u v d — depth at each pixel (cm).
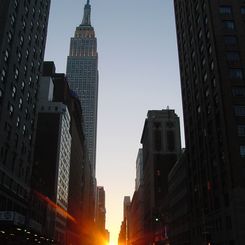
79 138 18262
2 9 5766
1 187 5434
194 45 8612
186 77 9556
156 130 17225
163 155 16600
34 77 7581
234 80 6781
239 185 6003
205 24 7800
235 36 7194
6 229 5244
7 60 5859
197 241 7950
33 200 7706
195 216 8231
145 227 17900
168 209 12338
